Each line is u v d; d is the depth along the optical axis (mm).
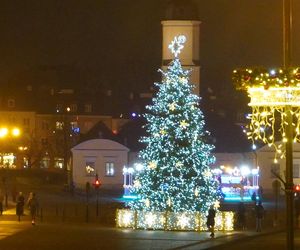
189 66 114750
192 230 65250
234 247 54031
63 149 156500
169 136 65562
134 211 66688
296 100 29859
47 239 56750
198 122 66188
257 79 29812
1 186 120812
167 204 65812
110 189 119125
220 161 125250
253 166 120750
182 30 114562
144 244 54188
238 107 171125
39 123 172500
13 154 155625
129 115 177500
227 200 98688
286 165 28516
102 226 68688
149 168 66125
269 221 75688
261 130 38375
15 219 75188
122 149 124188
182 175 65625
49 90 178625
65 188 117562
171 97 65750
